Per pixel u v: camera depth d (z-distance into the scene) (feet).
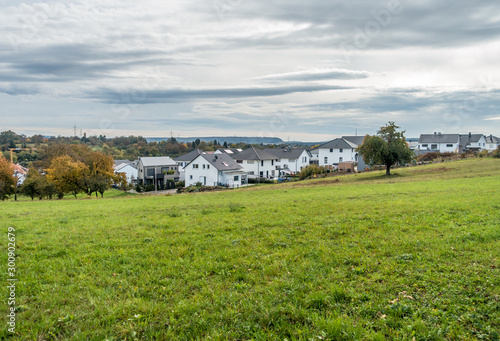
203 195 107.55
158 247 32.35
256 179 213.05
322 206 55.42
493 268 23.25
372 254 27.94
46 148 224.53
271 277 24.16
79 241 35.86
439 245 29.01
